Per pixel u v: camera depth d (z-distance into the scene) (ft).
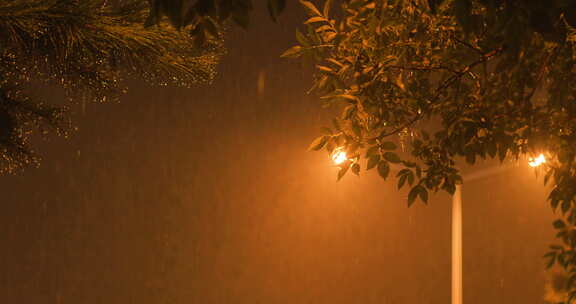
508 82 17.30
